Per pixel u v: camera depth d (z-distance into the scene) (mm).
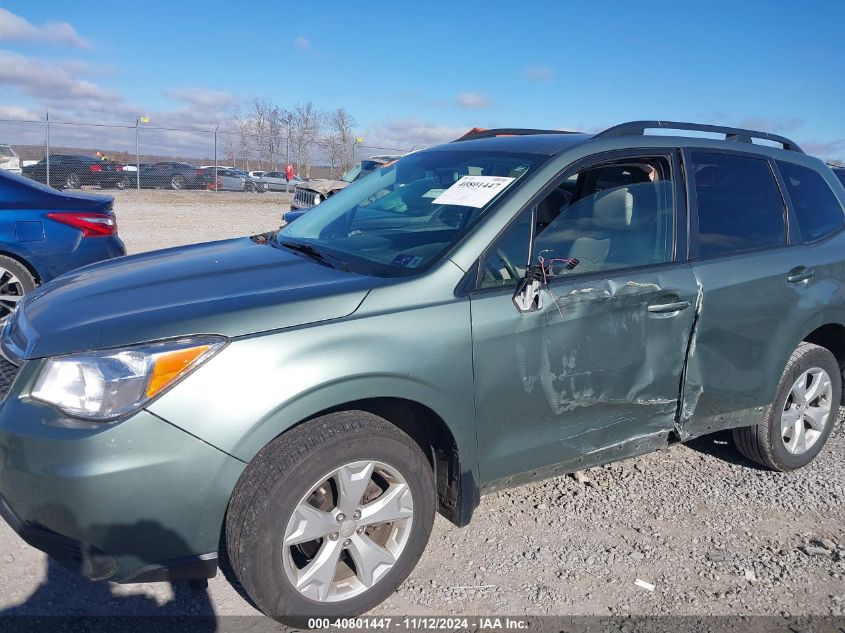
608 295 3201
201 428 2400
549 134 3900
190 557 2490
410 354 2730
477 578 3121
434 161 3922
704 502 3859
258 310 2605
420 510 2875
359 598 2791
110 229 6469
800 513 3801
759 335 3787
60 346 2508
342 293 2758
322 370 2555
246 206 23625
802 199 4227
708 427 3766
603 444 3381
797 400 4148
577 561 3273
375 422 2719
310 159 32562
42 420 2400
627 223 3459
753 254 3805
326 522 2658
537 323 3020
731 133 4062
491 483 3096
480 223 3070
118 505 2340
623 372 3309
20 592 2877
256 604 2635
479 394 2922
